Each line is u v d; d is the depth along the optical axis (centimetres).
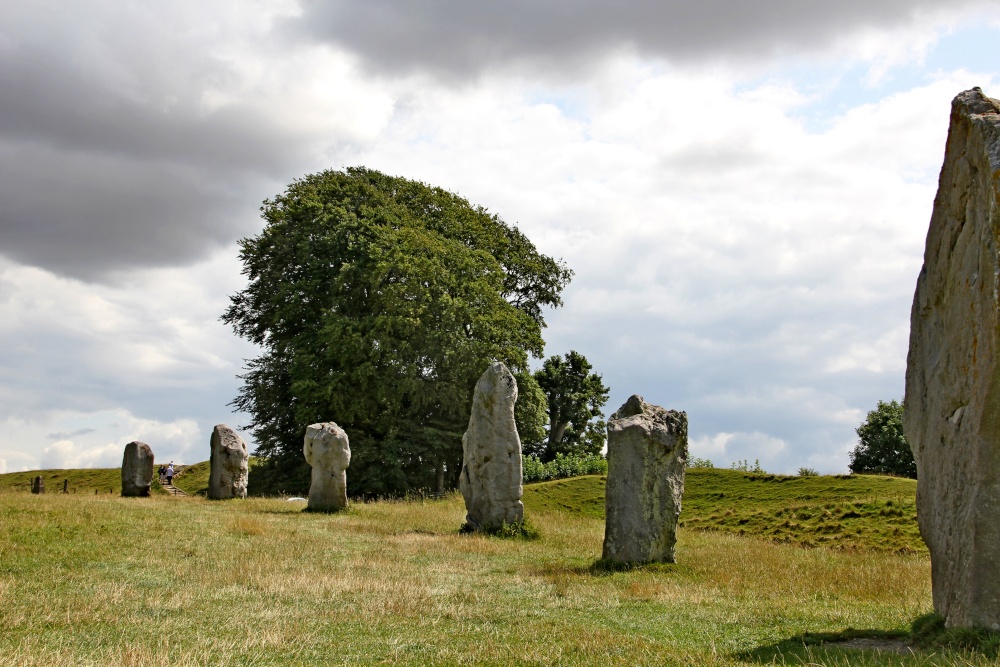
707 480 4003
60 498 2761
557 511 3709
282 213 5031
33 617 1170
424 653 1053
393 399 4550
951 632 1028
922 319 1248
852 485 3575
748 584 1606
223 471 3659
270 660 1011
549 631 1174
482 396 2572
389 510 3030
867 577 1697
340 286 4606
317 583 1480
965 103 1135
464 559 1922
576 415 6431
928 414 1199
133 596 1328
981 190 1063
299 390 4447
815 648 1050
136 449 3722
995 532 1014
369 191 5094
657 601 1422
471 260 4847
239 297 5116
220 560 1711
